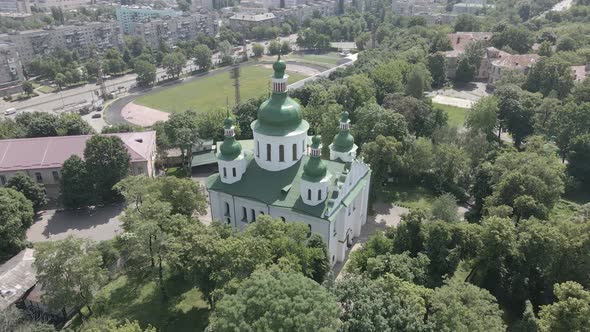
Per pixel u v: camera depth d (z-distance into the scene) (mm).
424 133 141125
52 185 118000
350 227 93000
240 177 89000
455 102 192250
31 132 138125
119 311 75938
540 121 144875
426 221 81688
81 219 108562
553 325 59656
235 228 89000
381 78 173250
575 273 72688
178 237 70938
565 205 112688
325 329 47281
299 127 87562
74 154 114125
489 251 74188
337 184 82000
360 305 56000
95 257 69750
